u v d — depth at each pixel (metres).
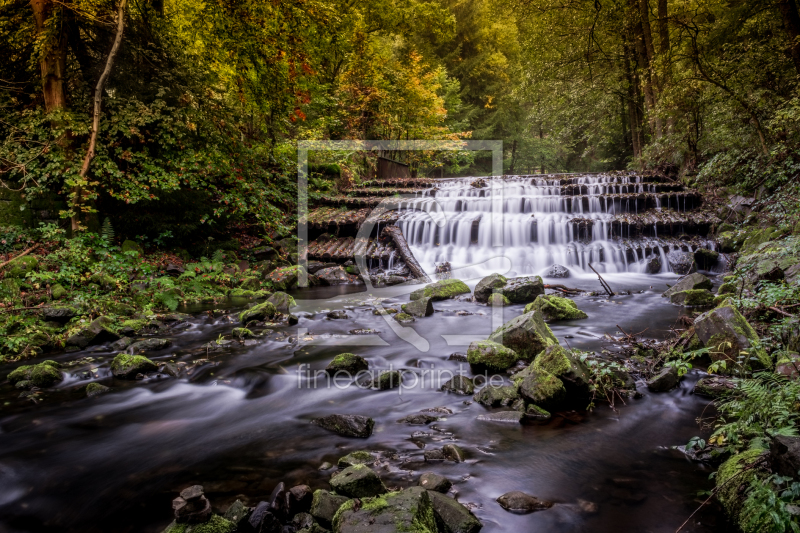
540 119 20.66
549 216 12.67
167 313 7.46
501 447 3.18
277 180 12.98
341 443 3.34
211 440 3.44
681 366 3.78
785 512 1.97
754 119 9.12
